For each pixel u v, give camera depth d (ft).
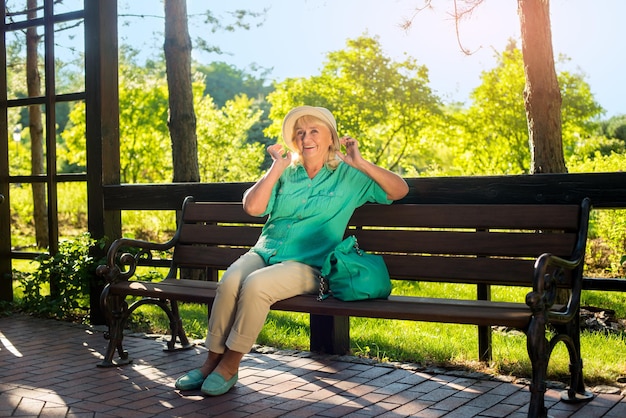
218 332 11.54
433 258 12.17
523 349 13.71
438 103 59.82
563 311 10.37
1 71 19.56
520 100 58.08
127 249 18.01
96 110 17.87
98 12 17.62
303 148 12.29
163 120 74.84
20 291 24.29
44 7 18.48
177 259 14.79
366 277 11.10
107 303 13.25
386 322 17.66
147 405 10.95
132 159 74.95
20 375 12.84
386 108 59.98
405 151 64.39
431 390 11.55
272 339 15.12
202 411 10.64
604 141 75.77
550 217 11.28
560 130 18.79
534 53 18.65
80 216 57.62
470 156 61.57
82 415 10.48
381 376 12.44
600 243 29.45
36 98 18.94
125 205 17.57
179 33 24.16
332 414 10.44
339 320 14.08
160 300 14.39
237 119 67.31
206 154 64.23
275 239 12.26
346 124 60.18
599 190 12.00
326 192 12.18
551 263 9.61
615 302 20.15
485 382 11.91
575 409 10.37
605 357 12.99
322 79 61.77
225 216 14.42
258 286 11.05
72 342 15.62
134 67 45.88
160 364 13.58
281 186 12.55
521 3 18.79
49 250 18.99
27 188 62.54
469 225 11.95
